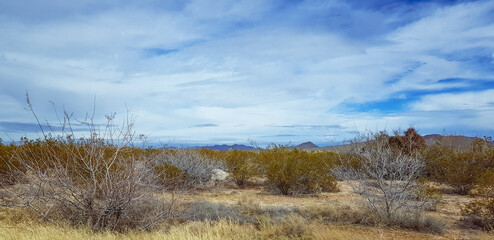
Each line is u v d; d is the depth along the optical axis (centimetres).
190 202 874
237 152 1619
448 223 734
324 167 1217
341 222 741
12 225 618
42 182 648
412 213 746
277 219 718
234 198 1062
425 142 1564
